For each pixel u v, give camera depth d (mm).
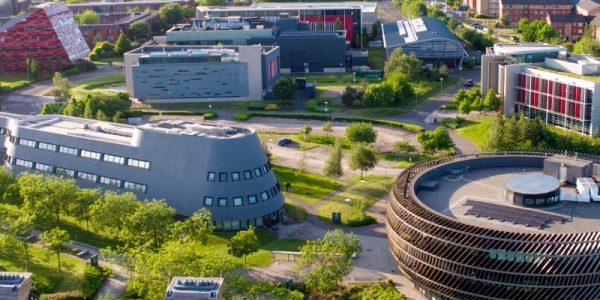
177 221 199375
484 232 152250
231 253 183250
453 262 155625
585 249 147000
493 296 153625
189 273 157500
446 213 169250
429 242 159375
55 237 179375
